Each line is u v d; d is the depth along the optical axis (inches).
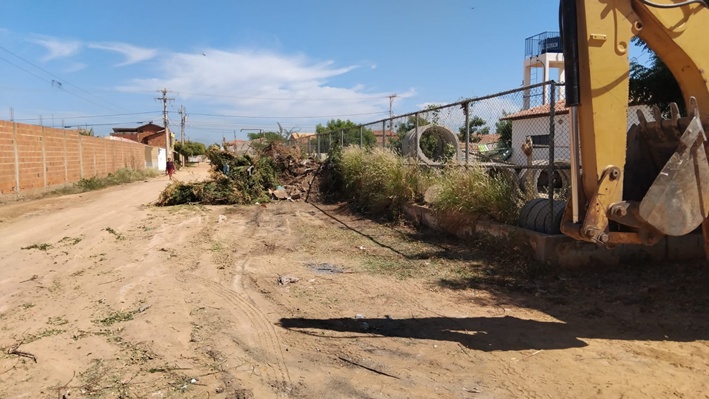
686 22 168.6
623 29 163.6
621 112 164.6
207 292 245.8
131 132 3248.0
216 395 140.9
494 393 138.7
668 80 376.5
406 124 582.6
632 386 139.4
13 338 186.7
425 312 211.8
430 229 410.3
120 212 586.6
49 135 861.2
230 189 684.1
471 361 160.7
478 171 350.6
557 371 150.9
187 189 682.8
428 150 581.9
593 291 231.5
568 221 175.8
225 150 722.2
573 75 164.7
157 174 1718.8
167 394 141.6
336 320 203.3
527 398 135.3
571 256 264.2
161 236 414.9
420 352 169.2
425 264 296.4
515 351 167.8
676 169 160.4
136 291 248.5
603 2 162.2
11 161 722.8
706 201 163.8
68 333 191.2
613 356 160.9
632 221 164.9
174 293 243.6
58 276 282.0
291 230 445.1
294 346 176.6
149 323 199.5
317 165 794.8
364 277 271.7
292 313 213.0
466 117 387.5
